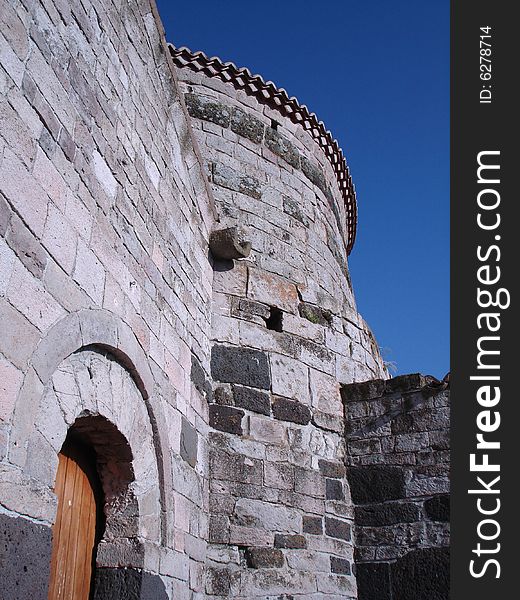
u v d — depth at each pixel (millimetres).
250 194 8273
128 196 4895
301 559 6543
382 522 7320
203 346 6586
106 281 4273
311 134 9766
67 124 3949
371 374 8922
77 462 4320
